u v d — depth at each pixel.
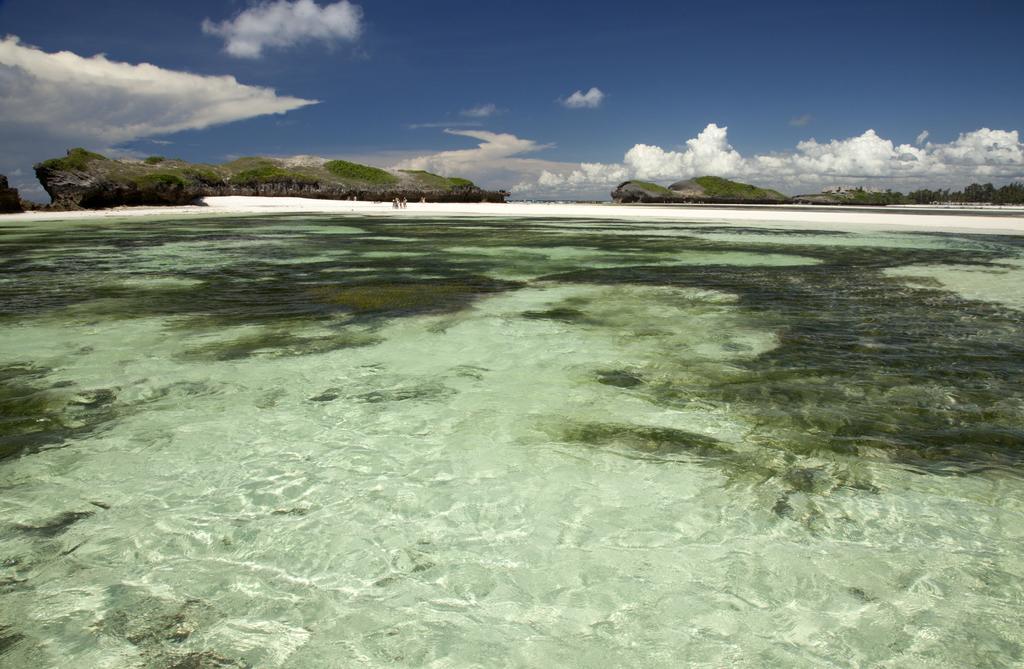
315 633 2.67
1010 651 2.55
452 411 5.25
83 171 43.88
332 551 3.29
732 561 3.19
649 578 3.06
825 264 15.49
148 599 2.89
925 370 6.36
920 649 2.57
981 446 4.55
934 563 3.17
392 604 2.87
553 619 2.77
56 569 3.10
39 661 2.48
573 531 3.48
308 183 69.31
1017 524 3.53
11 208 37.09
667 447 4.55
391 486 3.98
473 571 3.12
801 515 3.63
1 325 8.21
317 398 5.55
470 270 14.26
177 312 9.12
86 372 6.22
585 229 29.89
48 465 4.21
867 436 4.73
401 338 7.68
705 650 2.57
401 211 53.34
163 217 38.59
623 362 6.70
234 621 2.74
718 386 5.89
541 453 4.46
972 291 11.20
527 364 6.62
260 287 11.50
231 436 4.72
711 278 12.96
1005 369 6.39
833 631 2.68
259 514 3.64
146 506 3.72
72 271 13.62
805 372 6.32
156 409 5.25
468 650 2.58
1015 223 34.19
